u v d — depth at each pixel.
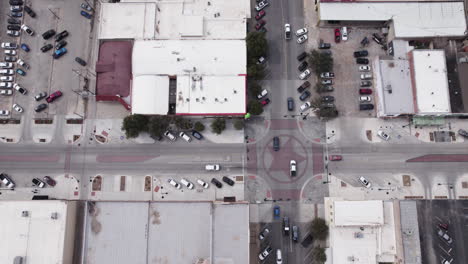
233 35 82.75
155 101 77.44
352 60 85.69
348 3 84.38
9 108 83.06
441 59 79.81
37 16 87.19
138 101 77.38
